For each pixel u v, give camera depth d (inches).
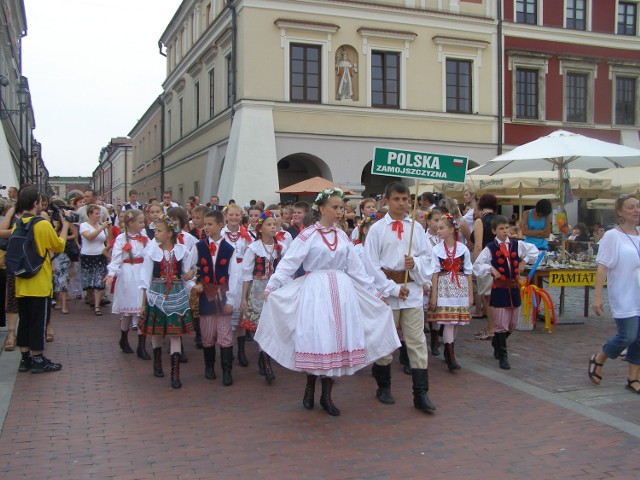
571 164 471.5
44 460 179.3
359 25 820.0
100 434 200.5
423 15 851.4
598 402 235.6
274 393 249.8
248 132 764.6
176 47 1219.9
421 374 227.0
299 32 789.2
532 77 941.8
